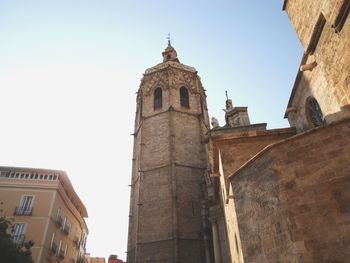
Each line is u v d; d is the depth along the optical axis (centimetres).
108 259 6159
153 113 3956
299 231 670
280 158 782
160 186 3244
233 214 1141
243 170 967
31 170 3409
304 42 1312
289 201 718
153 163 3478
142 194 3266
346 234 614
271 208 779
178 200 3088
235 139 1620
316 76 1421
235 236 1139
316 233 649
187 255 2766
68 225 3981
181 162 3403
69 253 4091
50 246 3120
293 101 1892
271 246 761
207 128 4178
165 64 4469
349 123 725
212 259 2753
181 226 2919
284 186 743
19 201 3120
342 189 664
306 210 684
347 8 905
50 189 3294
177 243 2750
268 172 813
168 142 3550
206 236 2834
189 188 3253
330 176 688
